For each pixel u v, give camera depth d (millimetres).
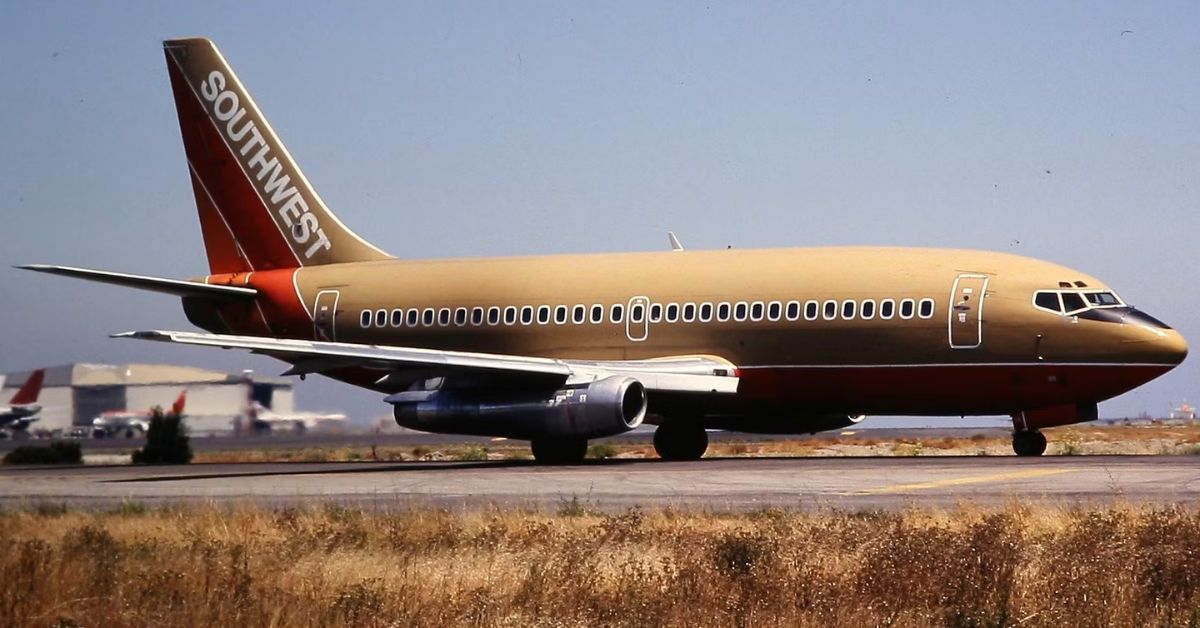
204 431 87188
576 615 22906
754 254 65125
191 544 32125
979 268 59812
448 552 30641
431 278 71750
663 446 68562
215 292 74000
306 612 22812
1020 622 21797
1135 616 22172
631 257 68250
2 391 90625
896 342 59812
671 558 28609
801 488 44656
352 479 53844
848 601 23141
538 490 46281
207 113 77812
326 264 75562
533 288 68875
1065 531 31219
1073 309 57625
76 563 27078
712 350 63594
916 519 34031
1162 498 38844
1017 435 61062
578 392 58688
